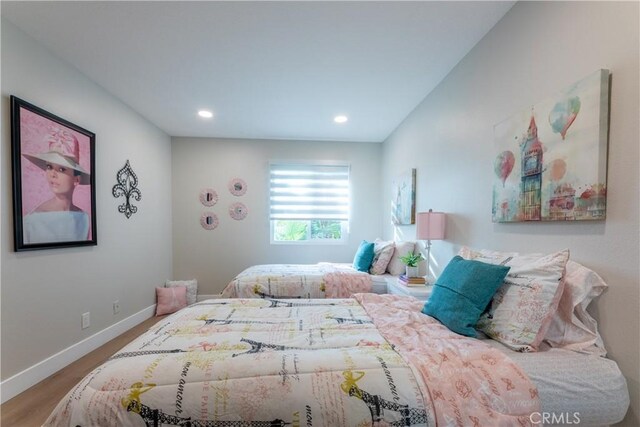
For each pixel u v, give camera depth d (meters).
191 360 1.01
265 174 4.27
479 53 1.92
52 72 2.07
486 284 1.30
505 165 1.63
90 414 0.86
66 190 2.19
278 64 2.22
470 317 1.27
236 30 1.82
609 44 1.10
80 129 2.32
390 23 1.75
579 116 1.19
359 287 2.81
